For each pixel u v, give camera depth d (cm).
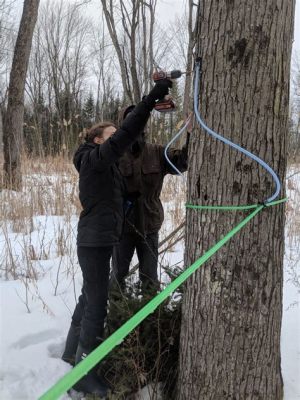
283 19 192
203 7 200
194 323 213
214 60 196
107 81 2953
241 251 200
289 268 412
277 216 205
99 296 254
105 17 1065
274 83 194
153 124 678
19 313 340
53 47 3125
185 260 221
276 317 212
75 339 284
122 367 248
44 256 471
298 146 693
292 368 260
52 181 682
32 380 262
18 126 857
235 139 196
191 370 216
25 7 860
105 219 251
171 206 598
